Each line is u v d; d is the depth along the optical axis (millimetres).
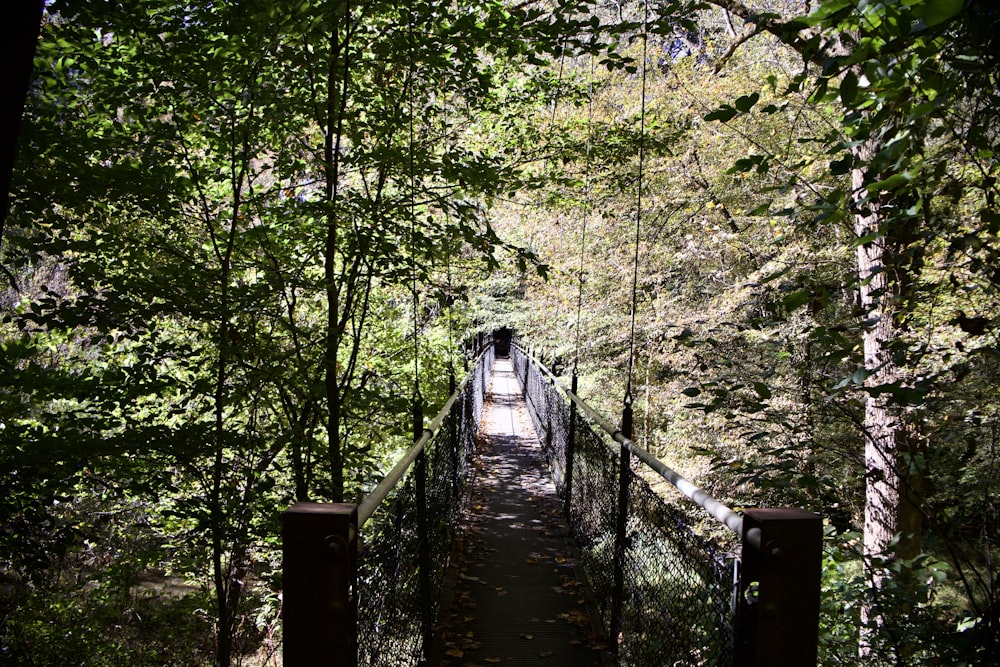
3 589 4363
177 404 4148
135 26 3643
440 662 3314
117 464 3777
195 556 4383
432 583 3805
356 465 4520
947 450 2768
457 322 8484
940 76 1738
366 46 4254
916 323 3146
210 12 3705
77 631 4945
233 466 4160
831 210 2066
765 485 2855
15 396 3805
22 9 917
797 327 4840
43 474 3475
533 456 9125
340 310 5570
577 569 4621
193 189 4484
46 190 3574
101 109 3992
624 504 3361
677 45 10078
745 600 1559
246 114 4297
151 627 5805
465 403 7398
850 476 4602
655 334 9539
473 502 6656
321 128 4320
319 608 1464
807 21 1721
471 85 4566
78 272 3807
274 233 4496
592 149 5613
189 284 3898
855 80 1688
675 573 2482
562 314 11742
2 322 3676
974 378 3186
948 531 2527
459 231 4062
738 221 9867
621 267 10523
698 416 8617
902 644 2465
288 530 1475
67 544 3750
